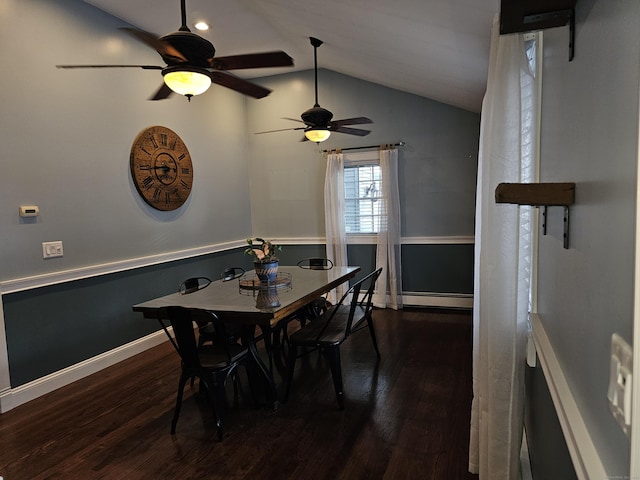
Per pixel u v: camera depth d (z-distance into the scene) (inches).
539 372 51.5
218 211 207.3
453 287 202.7
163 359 148.9
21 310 118.4
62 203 129.9
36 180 122.6
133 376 134.0
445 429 95.6
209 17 151.9
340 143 215.6
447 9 86.0
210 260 200.4
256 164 234.1
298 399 113.0
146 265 160.9
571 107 33.1
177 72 92.1
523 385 58.7
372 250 214.8
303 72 219.0
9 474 84.5
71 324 132.4
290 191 229.1
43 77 124.4
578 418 28.6
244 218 230.5
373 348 149.9
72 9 133.0
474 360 80.1
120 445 93.7
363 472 81.7
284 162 228.5
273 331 132.9
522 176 55.2
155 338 163.6
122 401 116.2
